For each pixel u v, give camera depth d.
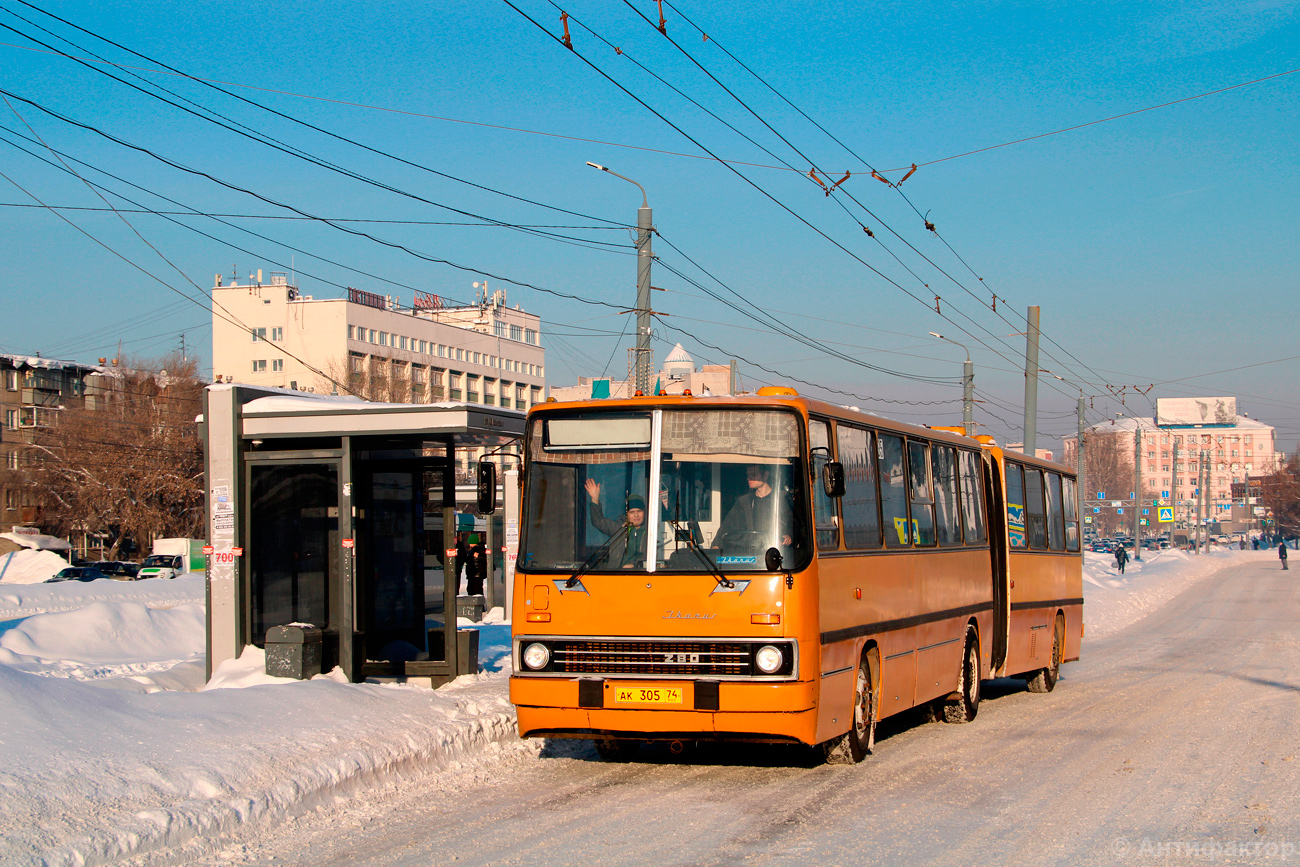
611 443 9.43
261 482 13.93
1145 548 117.06
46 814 6.61
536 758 10.39
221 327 100.12
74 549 75.75
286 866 6.61
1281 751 10.89
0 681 8.30
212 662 13.52
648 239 21.38
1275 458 169.25
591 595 9.09
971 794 8.74
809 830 7.48
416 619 14.80
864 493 10.70
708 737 8.90
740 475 9.21
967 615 13.66
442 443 13.91
